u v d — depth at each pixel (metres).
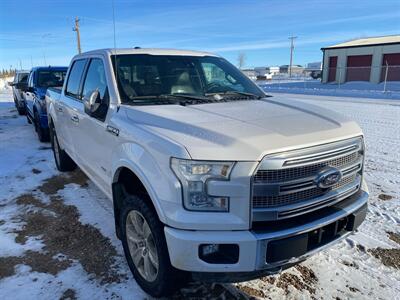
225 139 2.32
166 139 2.44
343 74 34.44
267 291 2.94
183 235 2.29
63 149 5.78
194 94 3.64
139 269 2.95
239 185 2.23
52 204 4.74
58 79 9.41
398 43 32.38
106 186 3.61
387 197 4.91
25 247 3.64
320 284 3.04
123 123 3.01
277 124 2.62
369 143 8.10
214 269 2.31
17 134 9.73
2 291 2.95
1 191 5.22
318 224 2.48
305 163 2.38
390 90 24.97
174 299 2.84
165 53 4.02
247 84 4.19
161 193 2.40
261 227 2.35
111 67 3.57
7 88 40.16
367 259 3.40
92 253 3.52
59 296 2.89
